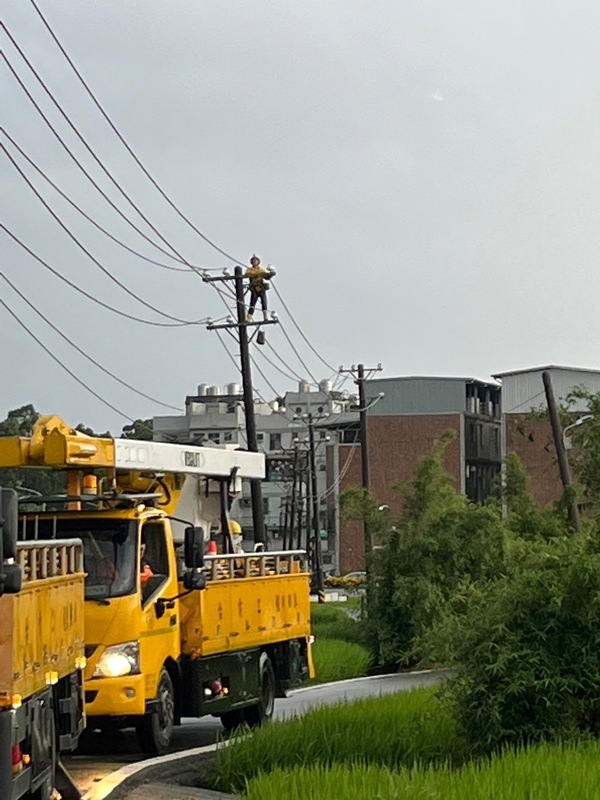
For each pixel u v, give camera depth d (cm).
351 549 10306
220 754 1538
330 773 1234
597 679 1571
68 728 1346
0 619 1032
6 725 1018
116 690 1623
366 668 3769
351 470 10400
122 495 1758
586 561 1589
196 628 1839
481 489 10581
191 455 2102
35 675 1134
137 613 1656
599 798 1052
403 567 3906
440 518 3903
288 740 1552
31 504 1752
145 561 1736
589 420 3400
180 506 2156
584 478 3256
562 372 9450
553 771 1177
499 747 1565
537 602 1598
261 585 2100
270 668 2172
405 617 3888
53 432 1708
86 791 1408
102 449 1814
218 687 1912
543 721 1568
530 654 1568
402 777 1170
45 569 1222
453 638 1614
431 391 10394
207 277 3831
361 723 1623
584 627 1599
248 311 3828
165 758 1655
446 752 1596
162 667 1744
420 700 1839
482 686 1575
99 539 1689
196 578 1802
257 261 3819
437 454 4053
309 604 2361
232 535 2306
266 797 1172
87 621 1634
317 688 3002
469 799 1068
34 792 1177
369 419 10394
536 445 9206
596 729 1593
